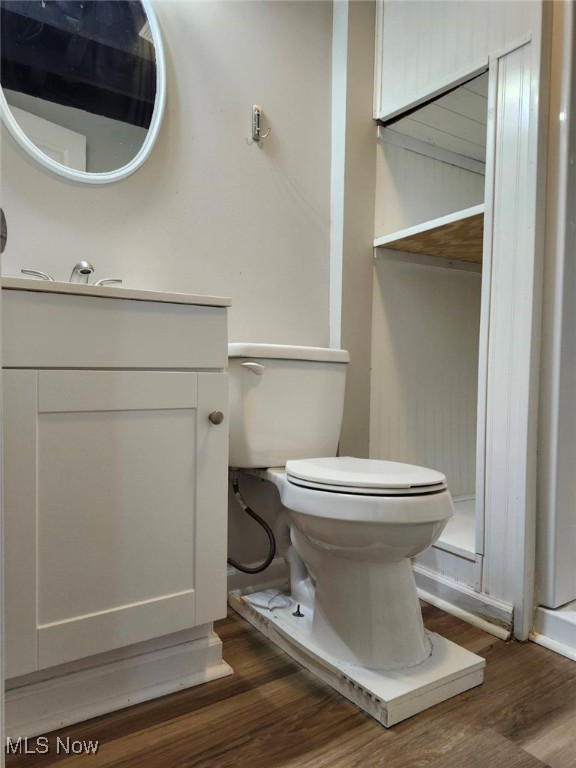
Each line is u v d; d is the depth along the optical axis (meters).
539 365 1.35
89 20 1.38
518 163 1.37
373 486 1.02
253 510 1.61
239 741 0.94
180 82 1.51
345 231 1.79
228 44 1.60
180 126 1.51
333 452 1.52
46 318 0.92
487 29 1.46
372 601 1.11
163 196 1.48
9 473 0.88
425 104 1.72
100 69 1.39
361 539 1.04
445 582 1.52
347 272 1.80
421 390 2.05
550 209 1.33
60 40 1.34
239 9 1.62
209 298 1.09
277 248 1.70
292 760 0.90
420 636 1.14
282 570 1.67
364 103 1.83
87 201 1.37
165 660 1.09
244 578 1.60
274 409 1.40
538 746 0.94
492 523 1.41
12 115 1.27
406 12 1.74
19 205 1.28
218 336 1.11
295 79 1.74
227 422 1.12
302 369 1.44
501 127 1.41
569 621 1.28
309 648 1.16
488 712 1.03
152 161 1.46
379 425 1.91
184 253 1.52
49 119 1.32
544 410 1.35
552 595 1.33
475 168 2.17
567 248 1.33
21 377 0.89
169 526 1.05
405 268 1.98
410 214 1.97
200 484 1.08
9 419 0.88
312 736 0.95
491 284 1.43
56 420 0.93
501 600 1.38
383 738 0.95
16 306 0.89
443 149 2.06
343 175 1.78
